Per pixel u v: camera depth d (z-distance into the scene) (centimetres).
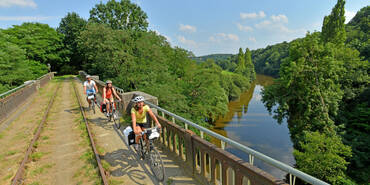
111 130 741
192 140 392
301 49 2591
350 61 2775
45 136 718
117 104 940
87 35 2248
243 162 268
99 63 2408
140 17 3853
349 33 4975
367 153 1880
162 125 529
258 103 4978
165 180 404
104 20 3650
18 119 987
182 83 2844
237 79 6488
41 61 4103
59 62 4759
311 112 2361
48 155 575
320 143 1609
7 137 743
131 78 2039
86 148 601
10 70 2217
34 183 433
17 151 607
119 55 2036
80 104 1186
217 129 3158
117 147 592
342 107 2653
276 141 2609
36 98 1548
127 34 2189
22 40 3544
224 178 308
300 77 2473
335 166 1504
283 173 1853
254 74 9450
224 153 303
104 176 422
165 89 2050
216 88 3089
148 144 423
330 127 2125
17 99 1196
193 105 2650
